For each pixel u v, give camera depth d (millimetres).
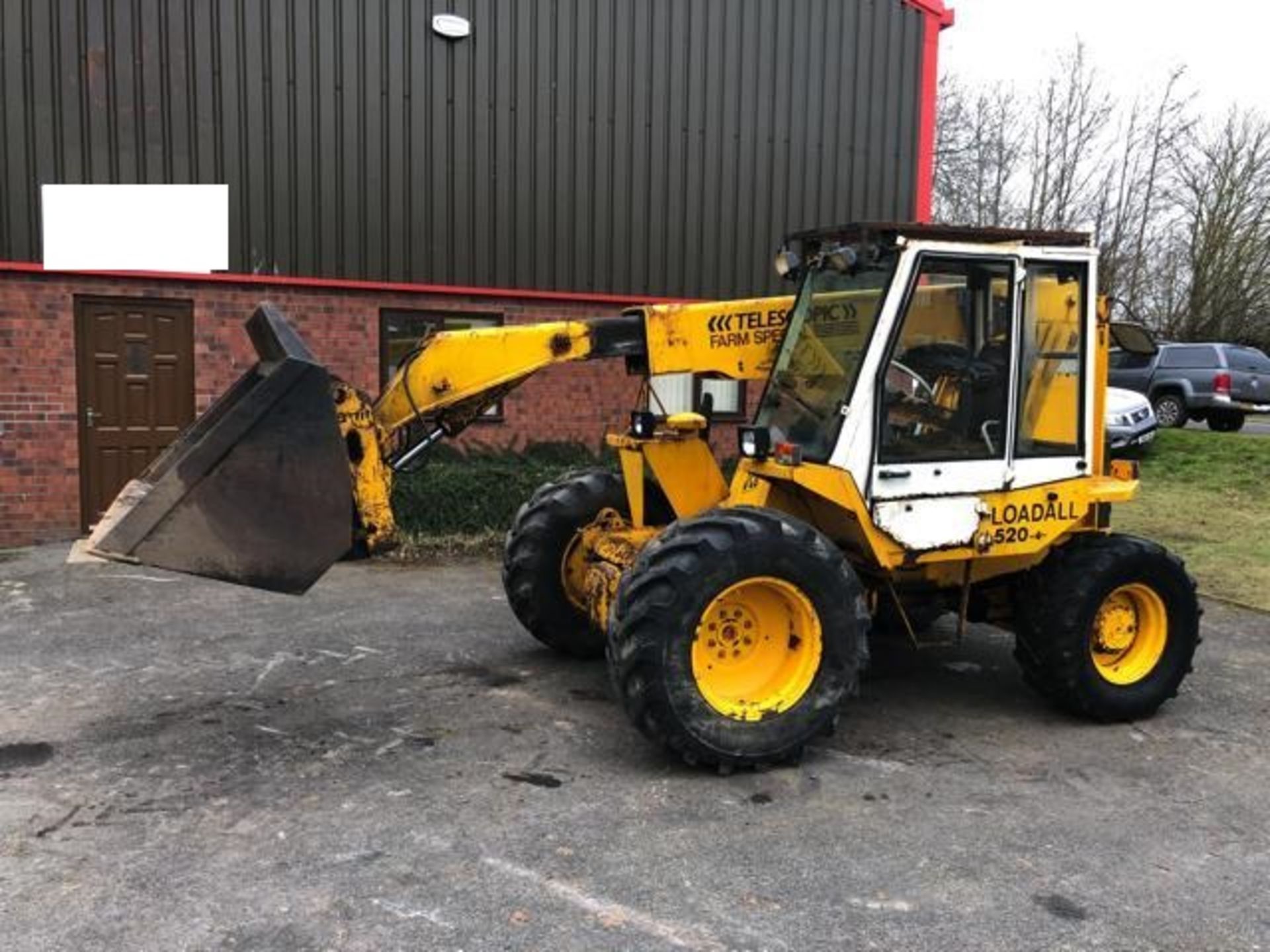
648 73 10812
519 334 4883
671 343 5023
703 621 4234
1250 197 32156
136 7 8961
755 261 11438
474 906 3270
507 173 10312
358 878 3432
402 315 10086
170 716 4969
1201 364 19797
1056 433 4980
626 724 4918
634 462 5547
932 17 12047
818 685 4402
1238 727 5090
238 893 3324
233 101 9297
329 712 5051
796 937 3141
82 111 8891
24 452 8953
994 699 5465
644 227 10922
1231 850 3773
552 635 5816
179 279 9234
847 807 4062
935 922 3238
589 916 3225
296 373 4168
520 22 10242
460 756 4508
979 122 30281
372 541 4590
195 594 7402
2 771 4285
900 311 4480
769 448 4699
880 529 4566
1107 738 4898
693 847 3693
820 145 11641
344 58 9617
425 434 5016
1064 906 3355
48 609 6938
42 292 8875
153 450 9312
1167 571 5129
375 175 9812
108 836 3713
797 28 11430
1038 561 5129
